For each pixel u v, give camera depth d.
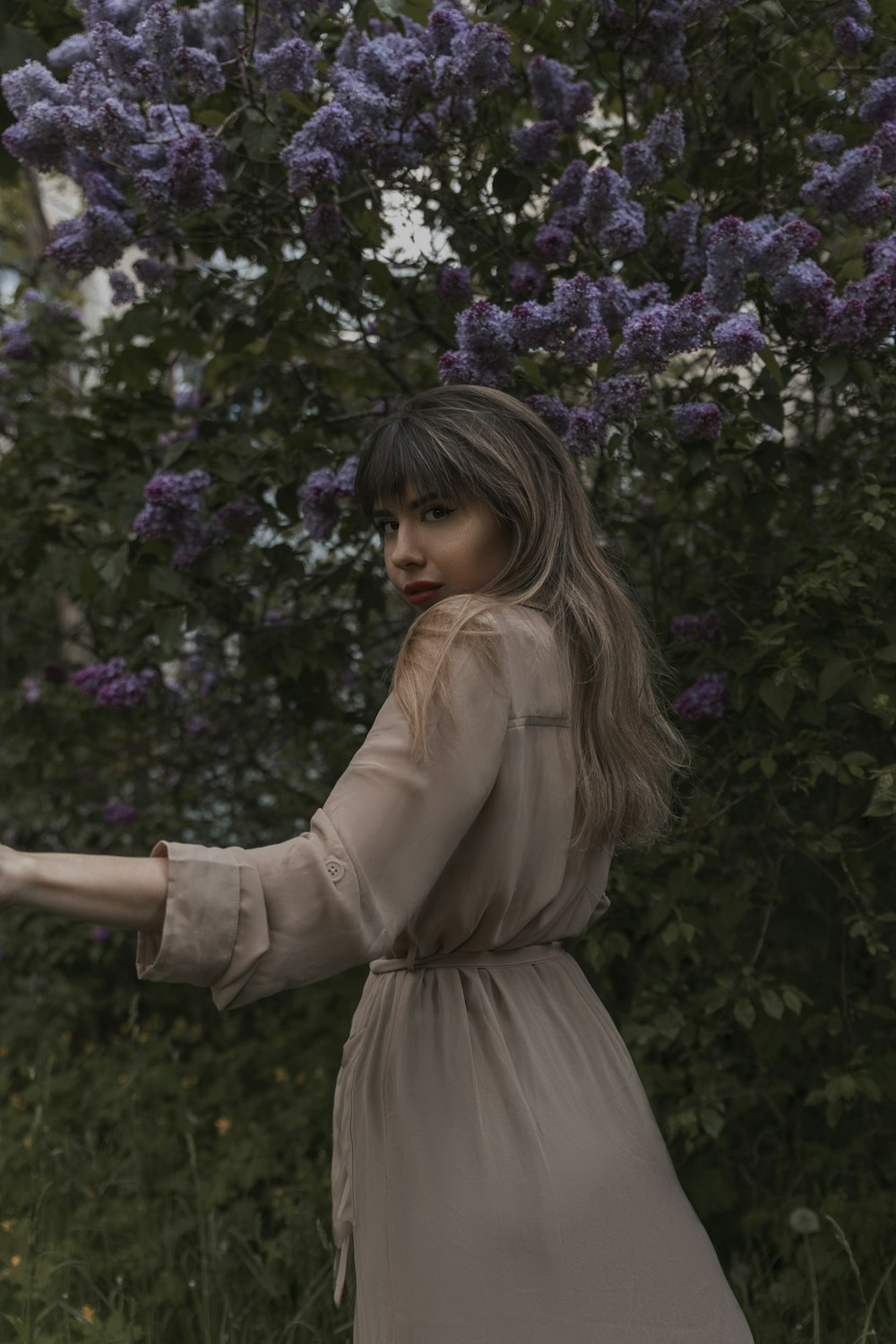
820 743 2.02
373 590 2.58
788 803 2.25
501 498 1.29
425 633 1.14
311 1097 3.09
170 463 2.42
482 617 1.16
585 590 1.31
